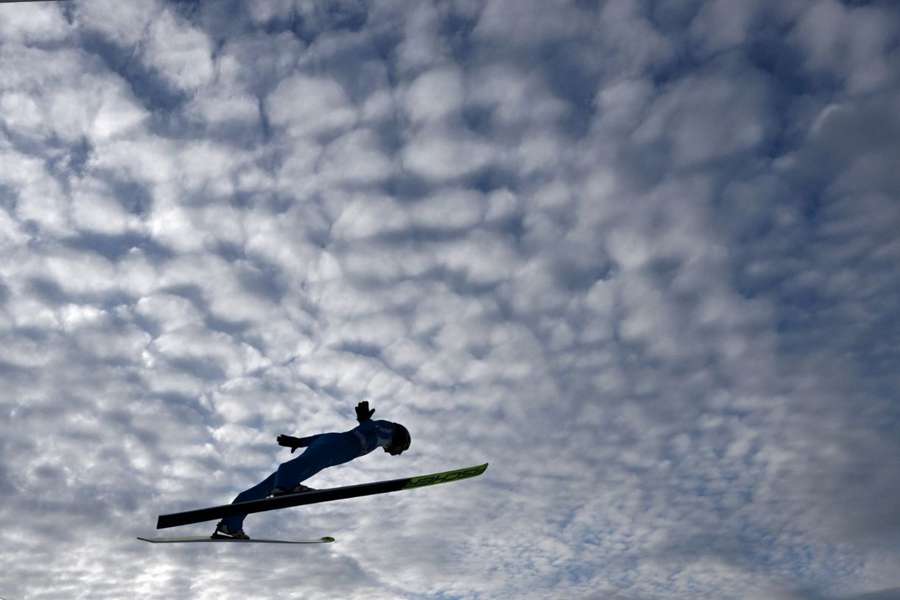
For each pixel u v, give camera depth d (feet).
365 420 31.65
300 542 32.24
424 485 32.81
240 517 31.65
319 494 30.50
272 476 30.89
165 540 30.68
